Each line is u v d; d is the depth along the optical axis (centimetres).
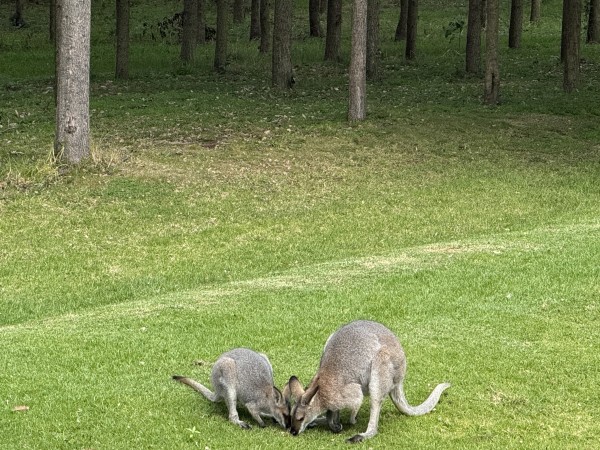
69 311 1259
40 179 1883
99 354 987
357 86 2448
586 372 927
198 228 1653
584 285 1198
